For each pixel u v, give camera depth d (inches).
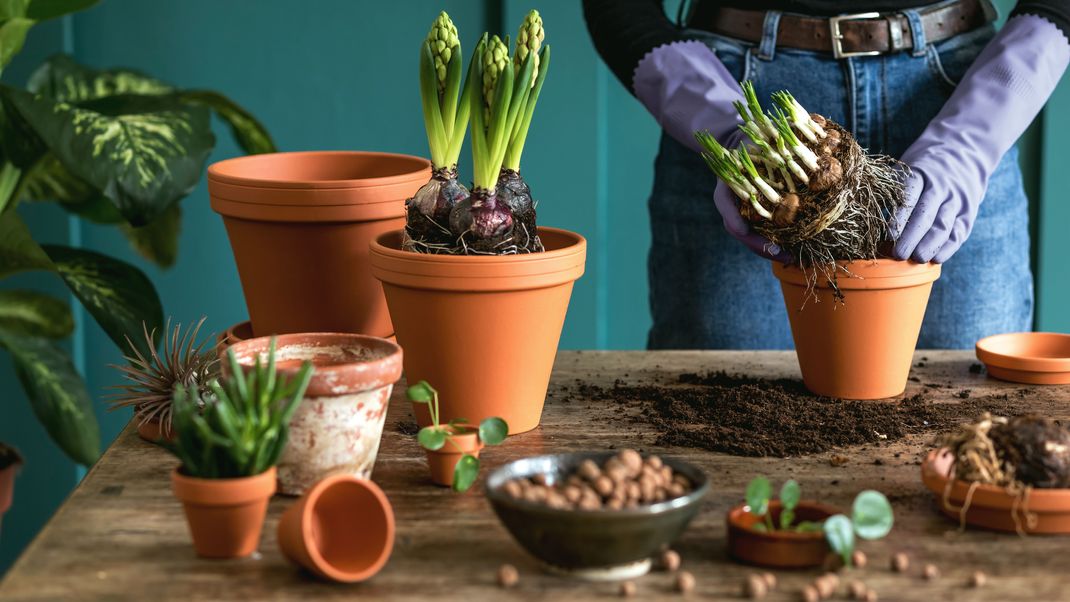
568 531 31.6
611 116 101.2
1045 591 32.2
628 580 33.2
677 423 46.9
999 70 56.7
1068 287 97.6
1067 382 52.0
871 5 62.2
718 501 38.8
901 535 35.9
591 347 104.1
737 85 62.0
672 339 70.9
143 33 102.0
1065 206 96.4
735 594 32.3
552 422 47.3
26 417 105.7
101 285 76.9
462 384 44.9
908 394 50.9
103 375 107.0
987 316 67.6
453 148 45.9
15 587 32.6
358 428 39.0
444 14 45.6
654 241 71.4
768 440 44.4
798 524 35.3
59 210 102.0
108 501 38.9
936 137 55.2
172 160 72.8
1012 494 34.8
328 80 102.7
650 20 61.9
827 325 49.1
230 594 32.3
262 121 103.3
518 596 32.2
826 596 31.9
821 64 63.2
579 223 101.7
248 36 102.1
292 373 37.4
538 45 45.2
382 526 33.7
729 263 67.9
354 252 50.4
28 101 72.2
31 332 88.1
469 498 39.3
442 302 43.3
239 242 51.1
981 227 66.0
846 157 47.5
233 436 33.3
